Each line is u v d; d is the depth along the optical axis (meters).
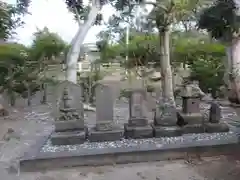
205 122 5.19
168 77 5.11
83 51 11.70
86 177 3.67
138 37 10.43
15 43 10.34
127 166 4.01
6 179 3.68
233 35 7.52
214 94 9.18
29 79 9.64
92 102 8.51
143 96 4.91
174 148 4.22
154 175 3.68
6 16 8.14
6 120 7.04
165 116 4.85
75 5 8.26
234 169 3.80
